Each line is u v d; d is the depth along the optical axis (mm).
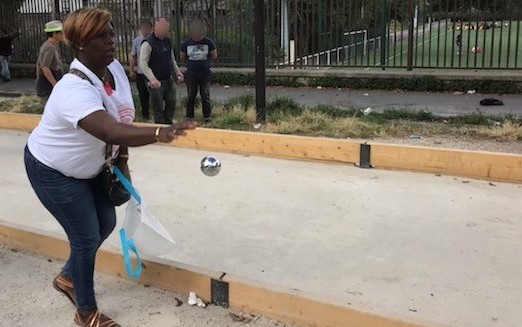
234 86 13531
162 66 8266
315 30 13266
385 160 6445
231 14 13422
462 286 3766
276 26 13328
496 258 4180
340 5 13055
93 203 3111
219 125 8570
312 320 3293
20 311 3562
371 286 3779
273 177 6242
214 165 2902
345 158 6625
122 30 14633
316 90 12578
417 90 12008
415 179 6078
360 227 4805
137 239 3367
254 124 8484
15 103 11461
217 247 4441
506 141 7352
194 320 3430
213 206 5383
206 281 3609
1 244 4555
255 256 4270
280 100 9508
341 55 13633
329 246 4434
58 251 4262
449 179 6066
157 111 8445
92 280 3223
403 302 3566
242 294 3488
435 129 8000
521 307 3496
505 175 5918
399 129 7973
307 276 3934
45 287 3863
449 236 4590
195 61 8734
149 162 6992
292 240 4559
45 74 8883
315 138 6754
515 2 11281
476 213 5086
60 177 2938
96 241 3150
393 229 4750
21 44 16812
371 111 9461
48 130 2857
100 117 2639
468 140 7426
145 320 3438
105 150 2953
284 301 3355
